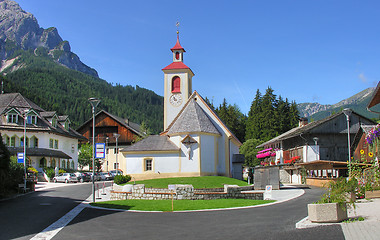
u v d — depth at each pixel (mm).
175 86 52375
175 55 54125
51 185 46031
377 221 11977
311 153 45312
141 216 18391
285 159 54500
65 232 13953
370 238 9797
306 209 18031
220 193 28891
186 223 15695
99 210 20938
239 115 119875
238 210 19859
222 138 42250
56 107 160125
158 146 40250
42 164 57688
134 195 29781
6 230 14398
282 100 95438
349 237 10094
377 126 23078
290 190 32781
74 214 19203
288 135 53875
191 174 38938
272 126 88812
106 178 63062
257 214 17438
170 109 51906
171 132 40625
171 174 39375
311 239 10312
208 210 20516
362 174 20594
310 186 37062
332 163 36062
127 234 13422
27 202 25438
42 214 19156
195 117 40406
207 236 12305
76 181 52719
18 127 56250
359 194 18969
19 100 64125
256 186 34969
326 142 46688
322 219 12516
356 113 46969
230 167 43156
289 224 13492
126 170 40062
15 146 55969
